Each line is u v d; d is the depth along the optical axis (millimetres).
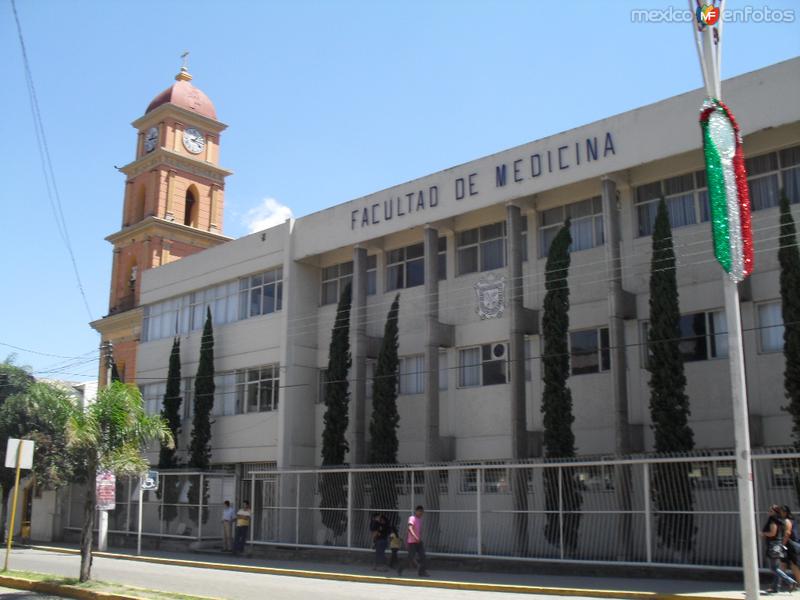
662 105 23750
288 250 34438
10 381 41312
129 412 18984
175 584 19141
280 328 34469
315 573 22281
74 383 47594
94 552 31406
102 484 24812
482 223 29188
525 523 23016
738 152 13359
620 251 25406
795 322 19969
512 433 25438
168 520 34344
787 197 22312
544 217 27828
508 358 27688
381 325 32156
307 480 32219
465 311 29047
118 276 50969
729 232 12852
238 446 35344
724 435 22406
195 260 39969
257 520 33344
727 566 18312
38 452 35281
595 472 22969
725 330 23094
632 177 25297
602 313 25562
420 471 27531
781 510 16172
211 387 36562
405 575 21359
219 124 54094
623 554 20859
